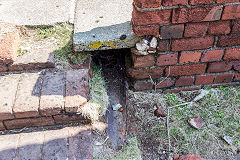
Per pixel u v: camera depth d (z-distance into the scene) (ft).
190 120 6.68
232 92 7.31
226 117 6.81
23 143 5.76
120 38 6.32
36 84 6.20
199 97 7.16
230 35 6.28
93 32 6.57
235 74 7.22
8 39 6.70
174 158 6.08
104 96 6.70
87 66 6.88
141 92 7.32
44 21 7.63
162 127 6.63
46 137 5.88
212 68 6.97
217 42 6.39
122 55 7.80
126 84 7.34
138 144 6.35
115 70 7.59
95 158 5.78
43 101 5.83
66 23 7.63
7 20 7.60
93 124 6.22
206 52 6.57
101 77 7.27
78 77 6.35
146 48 6.35
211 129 6.59
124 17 7.07
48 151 5.63
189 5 5.61
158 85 7.24
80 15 7.30
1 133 6.06
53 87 6.12
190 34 6.15
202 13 5.76
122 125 6.46
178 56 6.58
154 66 6.77
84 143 5.80
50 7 8.20
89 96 6.27
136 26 5.92
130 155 5.93
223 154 6.21
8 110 5.68
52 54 6.80
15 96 5.94
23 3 8.41
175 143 6.38
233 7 5.74
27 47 7.03
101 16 7.20
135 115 6.85
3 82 6.23
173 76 7.05
